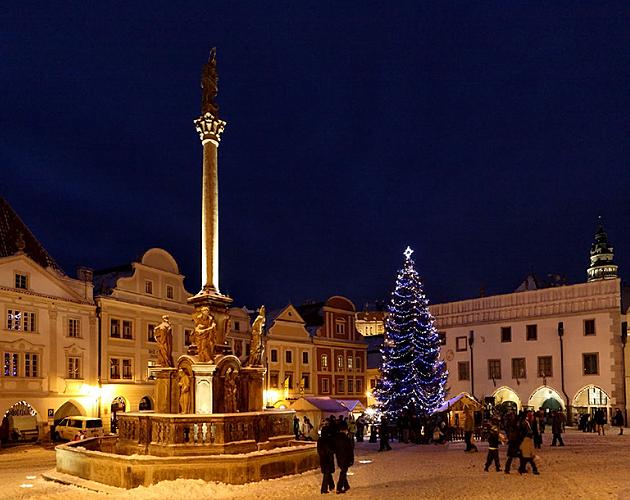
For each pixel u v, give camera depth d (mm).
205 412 22141
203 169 25188
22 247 43031
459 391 60000
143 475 18641
